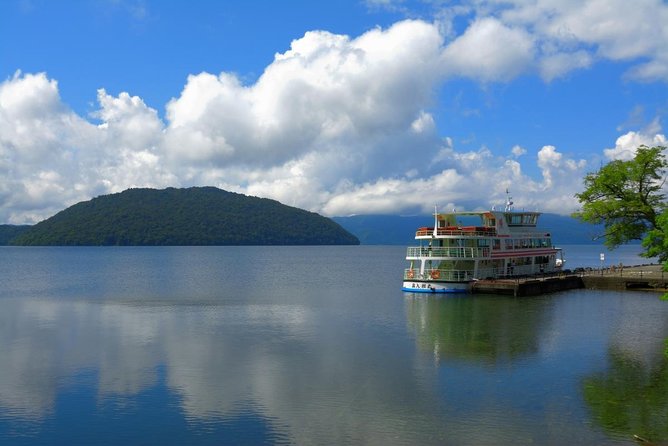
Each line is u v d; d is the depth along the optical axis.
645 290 91.56
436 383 39.28
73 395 37.53
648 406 34.16
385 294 96.81
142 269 182.00
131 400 36.41
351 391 37.75
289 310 76.25
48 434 31.17
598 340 52.53
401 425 31.69
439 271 88.06
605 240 78.31
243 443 29.77
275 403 35.56
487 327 59.72
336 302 85.31
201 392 37.91
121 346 52.25
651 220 73.44
